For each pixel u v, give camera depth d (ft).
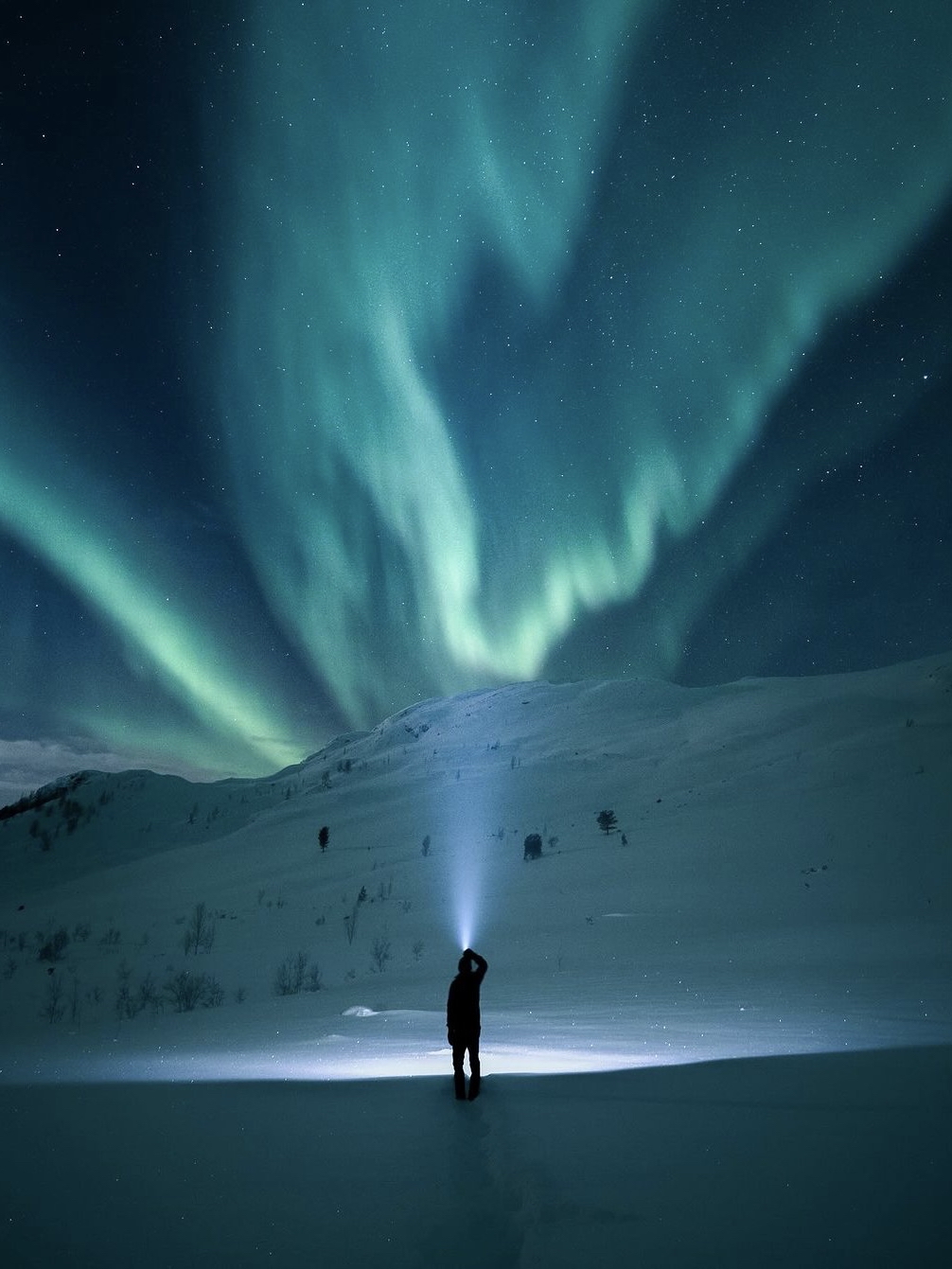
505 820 321.73
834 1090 25.88
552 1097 26.12
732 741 385.29
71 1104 27.96
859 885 145.59
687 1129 21.06
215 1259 13.33
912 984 58.03
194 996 80.64
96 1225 15.19
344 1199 16.33
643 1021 45.37
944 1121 21.39
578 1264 12.34
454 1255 13.15
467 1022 26.91
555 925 143.74
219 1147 21.03
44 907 282.56
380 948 117.70
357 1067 34.91
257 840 359.25
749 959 81.00
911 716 349.20
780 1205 14.97
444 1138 21.04
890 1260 12.35
